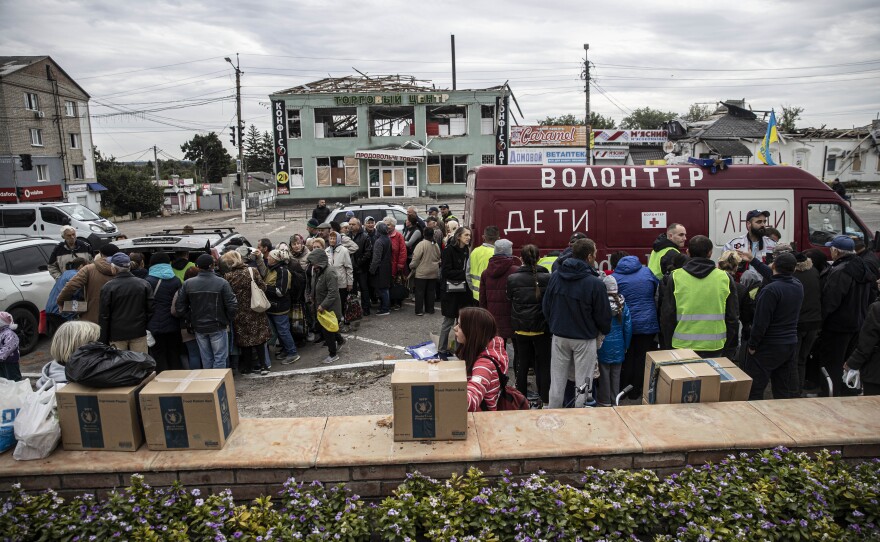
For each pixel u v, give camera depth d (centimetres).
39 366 839
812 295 596
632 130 4138
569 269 507
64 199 4350
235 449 361
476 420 397
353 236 1052
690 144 4031
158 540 314
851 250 587
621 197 812
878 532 324
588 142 3881
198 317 649
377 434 381
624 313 555
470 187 916
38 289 924
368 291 1058
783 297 504
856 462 383
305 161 3828
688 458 372
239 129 3378
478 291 727
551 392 534
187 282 652
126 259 635
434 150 3831
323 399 657
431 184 3881
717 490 345
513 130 3872
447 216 1274
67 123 4488
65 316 716
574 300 505
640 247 816
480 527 325
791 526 323
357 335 922
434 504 329
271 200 4972
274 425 394
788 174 831
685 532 319
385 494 358
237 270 718
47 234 1919
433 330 942
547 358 593
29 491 345
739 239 801
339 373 748
